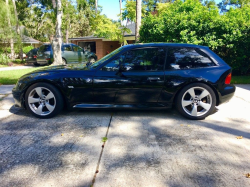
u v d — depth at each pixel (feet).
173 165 8.45
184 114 13.38
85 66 14.48
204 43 26.37
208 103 13.29
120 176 7.73
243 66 28.89
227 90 13.19
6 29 58.03
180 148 9.82
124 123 12.87
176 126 12.45
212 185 7.25
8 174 7.84
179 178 7.63
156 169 8.18
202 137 10.98
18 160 8.79
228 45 26.35
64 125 12.51
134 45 13.60
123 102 13.38
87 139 10.71
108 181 7.45
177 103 13.29
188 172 7.98
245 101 17.88
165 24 27.96
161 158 8.95
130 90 13.07
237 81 26.03
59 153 9.34
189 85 13.00
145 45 13.51
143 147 9.90
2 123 12.85
